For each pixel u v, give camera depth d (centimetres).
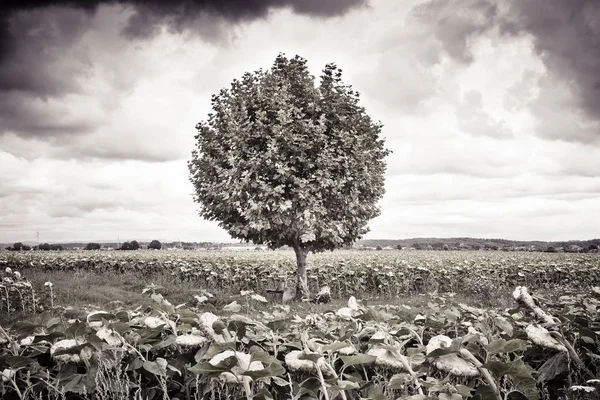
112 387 225
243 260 2211
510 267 2056
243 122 1327
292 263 2069
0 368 221
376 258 2641
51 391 233
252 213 1223
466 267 1942
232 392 228
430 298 1250
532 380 182
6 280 1117
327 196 1320
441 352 193
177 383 243
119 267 2367
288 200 1223
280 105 1318
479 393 192
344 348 226
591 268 2103
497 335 267
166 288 1516
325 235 1324
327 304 1119
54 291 1338
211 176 1381
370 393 182
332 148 1295
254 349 211
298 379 231
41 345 258
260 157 1252
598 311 365
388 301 1329
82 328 240
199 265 2000
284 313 327
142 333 245
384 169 1483
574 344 275
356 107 1438
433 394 191
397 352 211
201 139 1433
